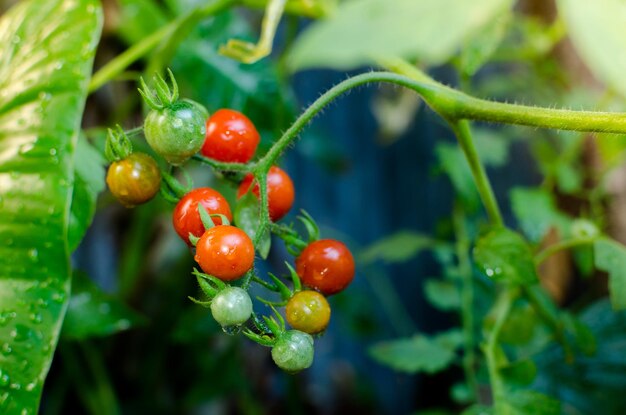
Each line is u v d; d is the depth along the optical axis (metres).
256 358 0.96
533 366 0.49
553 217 0.61
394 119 0.97
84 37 0.43
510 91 0.81
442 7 0.32
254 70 0.65
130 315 0.55
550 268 0.76
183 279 0.85
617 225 0.70
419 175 1.60
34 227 0.41
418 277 1.64
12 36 0.44
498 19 0.53
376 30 0.32
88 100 0.77
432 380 1.41
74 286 0.54
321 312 0.41
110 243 0.91
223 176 0.45
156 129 0.40
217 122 0.43
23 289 0.41
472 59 0.54
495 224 0.51
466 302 0.63
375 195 1.62
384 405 1.44
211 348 0.87
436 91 0.44
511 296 0.53
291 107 0.65
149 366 0.87
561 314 0.55
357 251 1.11
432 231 1.62
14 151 0.42
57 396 0.78
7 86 0.43
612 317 0.57
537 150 0.74
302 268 0.43
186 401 0.85
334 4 0.58
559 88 0.77
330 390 1.27
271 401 1.00
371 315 1.00
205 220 0.40
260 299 0.40
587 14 0.33
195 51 0.65
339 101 1.55
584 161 0.72
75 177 0.47
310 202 1.55
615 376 0.55
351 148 1.59
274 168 0.44
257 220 0.43
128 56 0.56
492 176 1.29
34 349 0.41
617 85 0.32
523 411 0.48
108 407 0.74
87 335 0.54
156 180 0.42
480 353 0.63
